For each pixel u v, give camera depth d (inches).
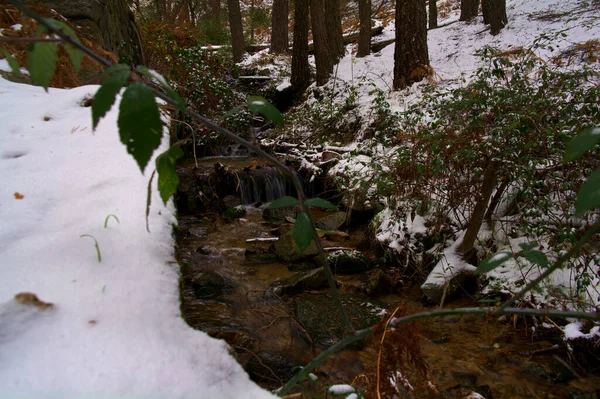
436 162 149.0
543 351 115.3
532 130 129.4
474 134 145.5
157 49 311.6
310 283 155.5
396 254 172.4
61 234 63.4
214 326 124.7
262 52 575.5
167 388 37.3
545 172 135.3
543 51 323.3
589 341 108.6
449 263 150.8
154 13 653.9
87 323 43.7
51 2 187.8
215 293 149.3
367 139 291.3
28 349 39.5
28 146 103.7
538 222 136.0
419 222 174.7
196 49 323.6
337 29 468.1
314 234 37.0
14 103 136.7
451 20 594.2
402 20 324.2
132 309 47.4
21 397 34.1
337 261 172.2
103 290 49.6
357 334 41.1
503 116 135.6
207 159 327.3
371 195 218.4
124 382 36.7
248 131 377.1
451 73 345.1
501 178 143.9
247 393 39.4
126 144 25.1
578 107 151.4
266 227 227.6
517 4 473.4
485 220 158.9
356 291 154.6
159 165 36.7
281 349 112.7
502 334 124.5
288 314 134.6
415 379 73.0
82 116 126.9
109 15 231.5
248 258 183.8
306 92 440.5
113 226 65.2
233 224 230.8
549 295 120.8
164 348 42.0
